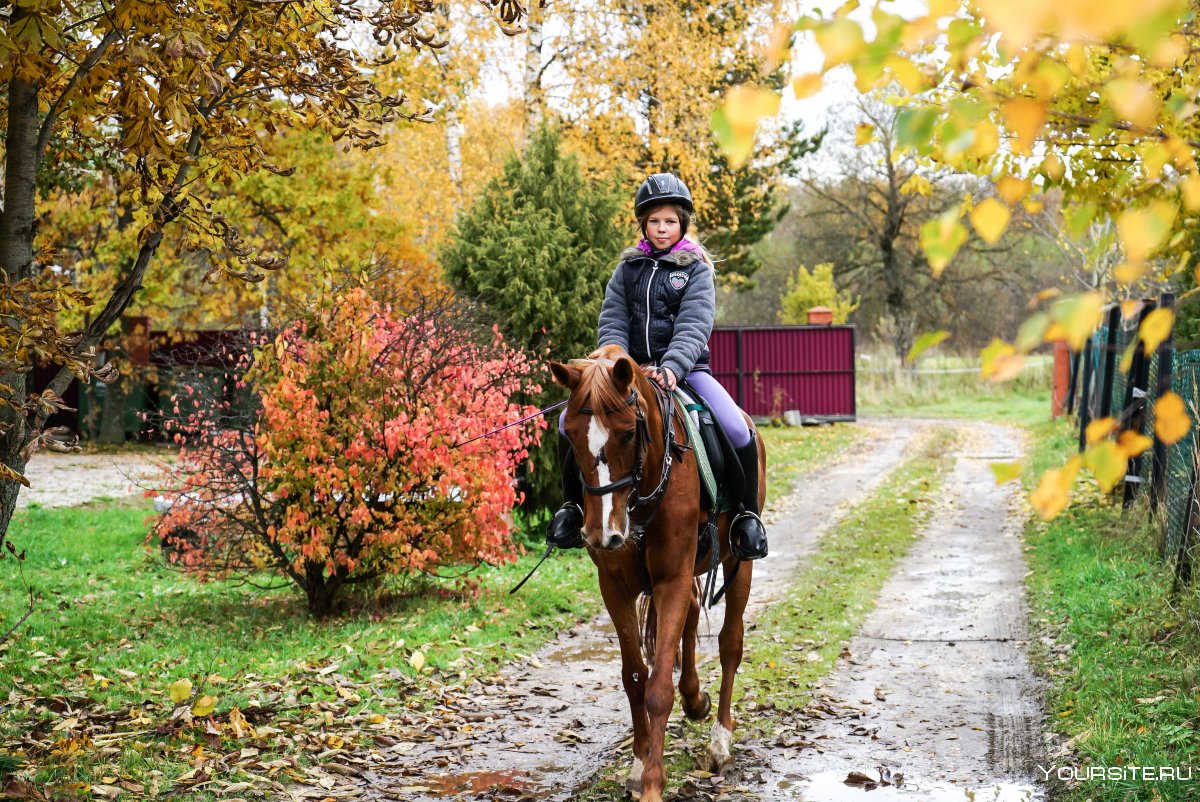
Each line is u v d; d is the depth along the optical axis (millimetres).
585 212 12570
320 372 8320
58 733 5363
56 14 4625
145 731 5512
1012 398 35281
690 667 5488
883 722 5809
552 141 12867
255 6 5023
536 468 12148
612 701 6508
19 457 4777
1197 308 9461
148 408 25672
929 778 4926
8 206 4914
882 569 10234
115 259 21797
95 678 6438
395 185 24172
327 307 8430
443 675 6922
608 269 12391
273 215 21734
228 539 8930
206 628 8172
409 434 8031
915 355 1581
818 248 48938
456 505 8586
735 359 27422
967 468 17688
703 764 5137
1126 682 5688
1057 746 5176
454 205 21422
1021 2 1147
